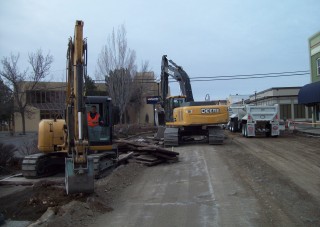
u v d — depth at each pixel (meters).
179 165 15.42
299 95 38.38
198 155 17.94
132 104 54.50
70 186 9.44
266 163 14.84
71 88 11.01
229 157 16.75
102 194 10.27
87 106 14.20
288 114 59.12
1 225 8.09
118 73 39.56
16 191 11.57
